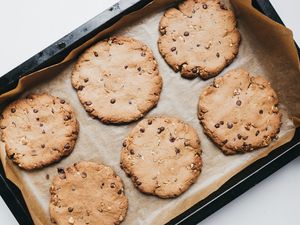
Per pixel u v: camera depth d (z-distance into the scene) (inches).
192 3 17.4
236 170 16.6
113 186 16.5
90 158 16.7
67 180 16.5
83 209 16.4
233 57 17.2
